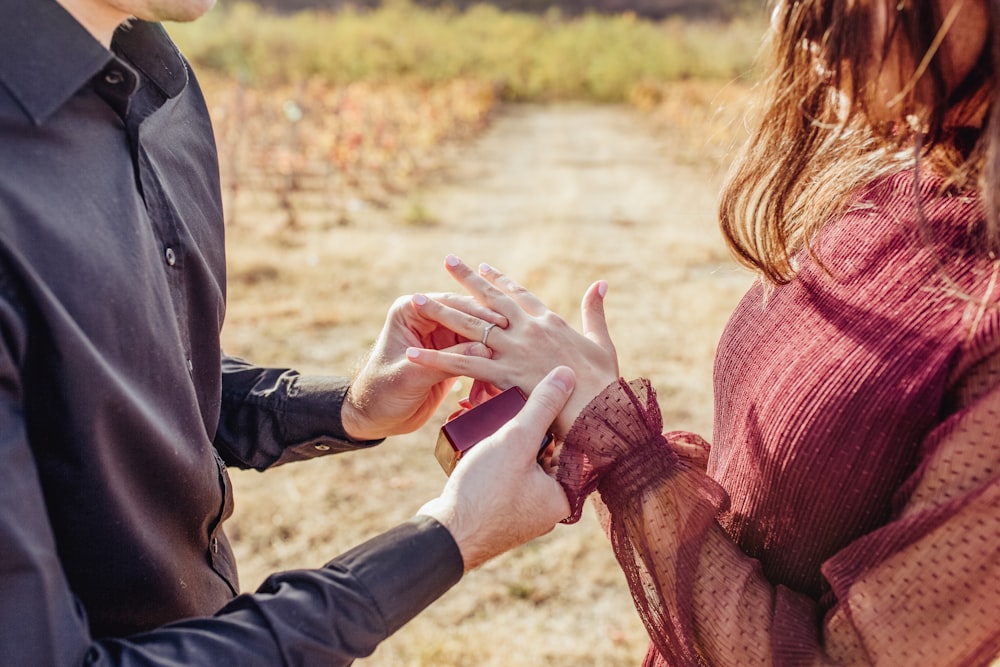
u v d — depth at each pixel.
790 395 1.06
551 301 6.29
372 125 13.16
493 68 29.69
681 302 6.42
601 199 10.73
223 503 1.14
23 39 0.84
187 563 1.06
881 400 0.97
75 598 0.83
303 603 0.86
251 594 0.90
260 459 1.41
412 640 2.85
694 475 1.09
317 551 3.34
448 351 1.21
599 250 7.94
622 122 22.67
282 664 0.84
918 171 0.98
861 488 0.99
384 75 27.39
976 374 0.91
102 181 0.92
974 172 0.95
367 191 10.93
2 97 0.83
